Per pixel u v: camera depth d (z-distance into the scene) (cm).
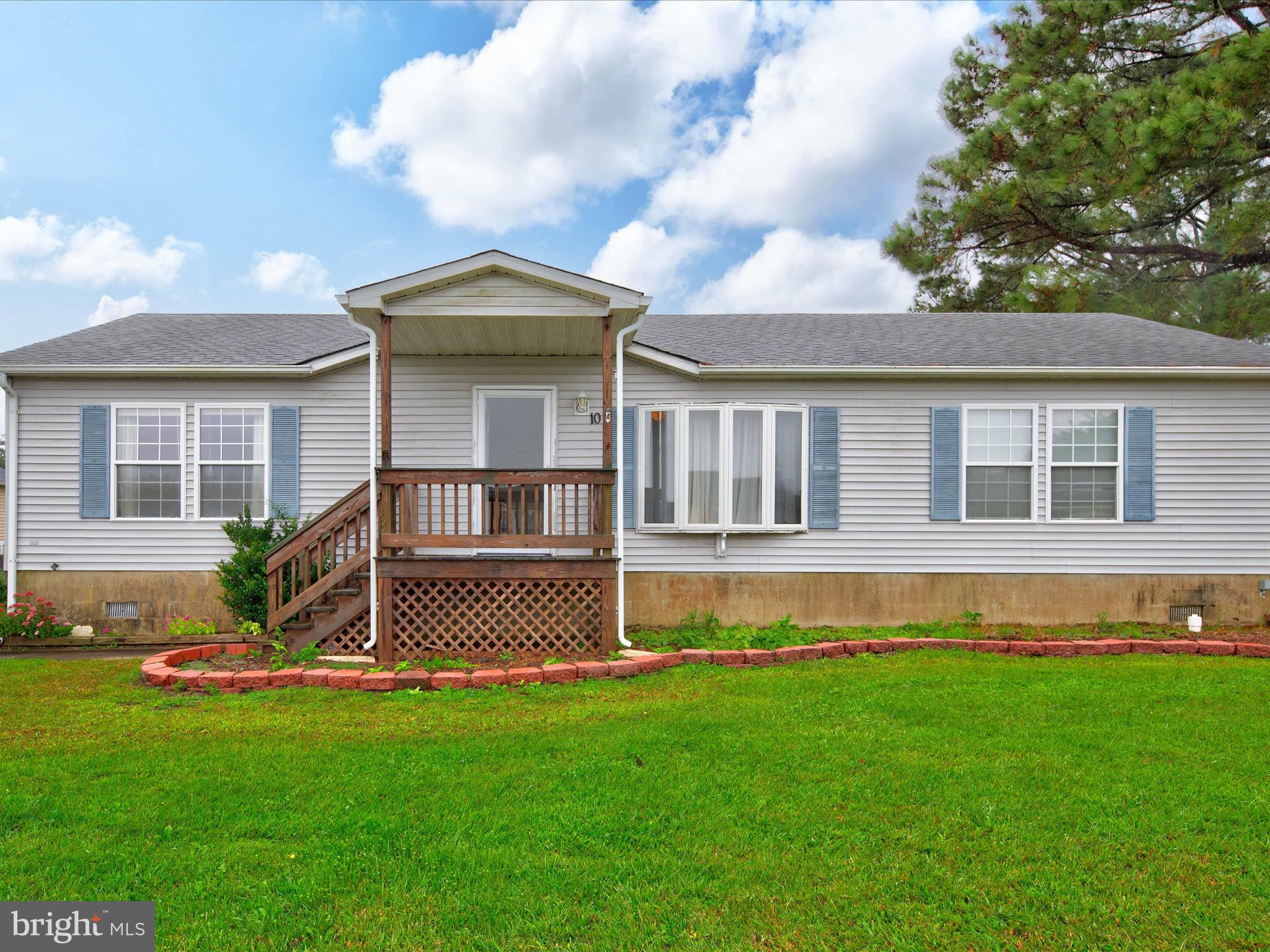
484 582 743
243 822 359
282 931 274
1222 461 945
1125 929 277
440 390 934
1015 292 1809
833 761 441
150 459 932
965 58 1984
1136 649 793
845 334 1098
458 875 313
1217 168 1551
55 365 898
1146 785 406
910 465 953
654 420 948
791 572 947
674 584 941
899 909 290
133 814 367
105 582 925
